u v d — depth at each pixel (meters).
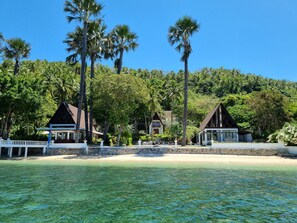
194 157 32.25
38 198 11.55
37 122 49.72
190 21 41.66
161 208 9.95
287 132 33.44
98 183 15.54
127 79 37.69
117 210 9.67
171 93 75.00
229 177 18.22
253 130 55.91
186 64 41.62
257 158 31.36
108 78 37.78
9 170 22.02
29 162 29.48
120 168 23.72
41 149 36.41
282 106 48.41
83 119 52.72
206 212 9.42
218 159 30.86
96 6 40.34
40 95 39.75
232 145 34.41
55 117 44.16
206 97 107.69
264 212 9.41
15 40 43.94
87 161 30.25
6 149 36.88
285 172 21.16
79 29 43.19
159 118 67.69
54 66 75.94
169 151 35.00
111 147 35.34
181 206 10.23
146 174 19.67
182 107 71.25
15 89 35.28
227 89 131.88
